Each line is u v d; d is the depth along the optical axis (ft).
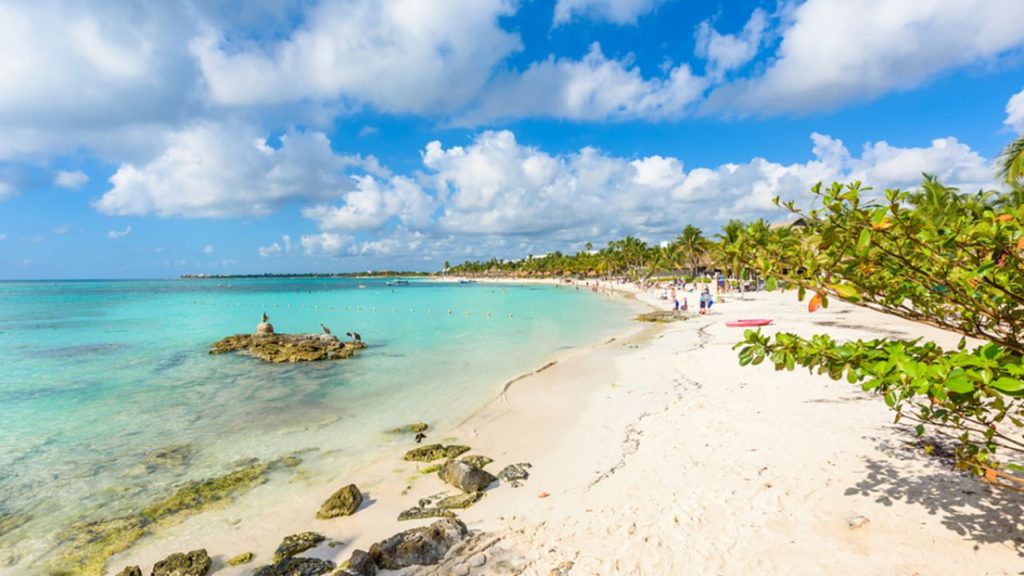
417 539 22.91
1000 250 12.30
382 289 444.55
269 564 23.97
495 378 62.80
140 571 23.49
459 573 20.54
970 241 12.62
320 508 29.37
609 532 22.82
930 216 12.91
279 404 52.85
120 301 273.33
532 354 81.20
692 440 33.83
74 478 34.45
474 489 30.50
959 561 17.38
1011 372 11.25
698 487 26.07
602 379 58.80
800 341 15.39
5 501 31.12
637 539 21.85
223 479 33.94
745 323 95.04
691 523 22.52
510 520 25.79
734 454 29.94
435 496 30.25
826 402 38.09
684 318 125.29
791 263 15.17
